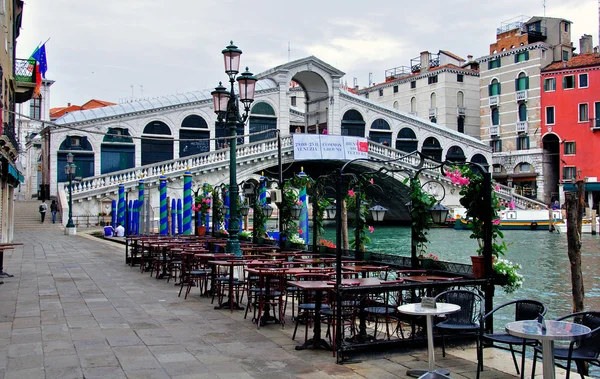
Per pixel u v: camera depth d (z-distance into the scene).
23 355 6.95
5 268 15.76
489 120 57.22
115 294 11.52
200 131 45.66
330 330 8.52
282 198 15.08
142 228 26.45
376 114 52.28
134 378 6.15
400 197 46.69
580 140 50.72
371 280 8.10
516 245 34.25
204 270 11.62
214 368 6.56
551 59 54.16
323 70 49.72
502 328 13.00
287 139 41.84
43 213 35.00
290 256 12.67
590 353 5.86
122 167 42.84
